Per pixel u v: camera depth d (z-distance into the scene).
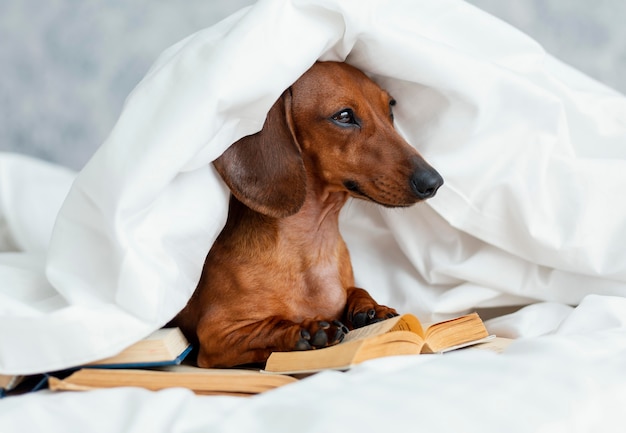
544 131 1.11
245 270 1.09
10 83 2.05
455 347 1.00
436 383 0.78
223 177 1.06
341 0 1.03
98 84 2.03
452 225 1.14
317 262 1.12
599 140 1.16
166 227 0.99
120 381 0.91
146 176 0.94
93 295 0.94
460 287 1.17
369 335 0.95
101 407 0.82
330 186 1.12
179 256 1.00
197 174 1.03
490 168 1.11
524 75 1.14
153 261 0.95
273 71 0.99
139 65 2.01
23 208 1.46
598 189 1.11
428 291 1.20
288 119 1.09
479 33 1.14
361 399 0.76
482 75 1.11
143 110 0.97
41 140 2.07
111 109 2.03
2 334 0.91
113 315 0.92
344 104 1.09
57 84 2.04
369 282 1.23
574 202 1.11
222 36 0.99
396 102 1.17
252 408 0.77
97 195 0.94
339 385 0.81
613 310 1.03
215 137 1.00
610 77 1.86
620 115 1.17
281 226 1.10
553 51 1.88
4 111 2.06
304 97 1.10
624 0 1.84
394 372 0.83
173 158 0.95
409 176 1.07
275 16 1.00
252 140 1.07
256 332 1.05
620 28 1.84
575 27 1.86
